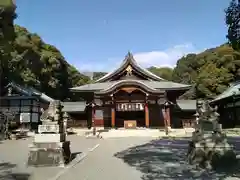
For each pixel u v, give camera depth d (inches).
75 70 3326.8
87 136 1251.8
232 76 2306.8
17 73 1791.3
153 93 1508.4
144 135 1310.3
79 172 404.8
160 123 1644.9
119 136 1288.1
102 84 1742.1
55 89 2514.8
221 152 407.5
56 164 442.9
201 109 453.1
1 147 771.4
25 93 1472.7
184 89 1626.5
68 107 1840.6
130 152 648.4
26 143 903.1
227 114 1662.2
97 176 378.0
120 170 420.8
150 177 365.7
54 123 459.5
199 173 381.7
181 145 800.9
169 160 509.0
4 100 1454.2
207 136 427.5
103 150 692.7
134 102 1592.0
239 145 743.1
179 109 1743.4
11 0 565.3
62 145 454.0
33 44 2240.4
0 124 1148.5
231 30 403.5
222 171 387.9
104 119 1665.8
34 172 398.0
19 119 1428.4
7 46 742.5
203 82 2353.6
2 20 587.8
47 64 2445.9
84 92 1681.8
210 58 2662.4
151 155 585.6
